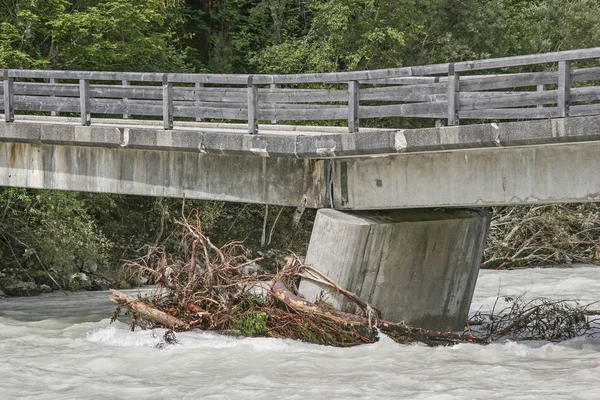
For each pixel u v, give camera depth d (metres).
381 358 20.14
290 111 22.58
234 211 55.97
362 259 21.77
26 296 39.94
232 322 22.91
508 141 18.75
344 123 47.88
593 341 22.48
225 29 66.94
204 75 23.70
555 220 46.19
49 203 41.56
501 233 47.47
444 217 23.17
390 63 55.09
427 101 20.61
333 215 22.03
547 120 18.25
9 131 26.03
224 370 19.27
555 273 42.00
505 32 60.53
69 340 23.69
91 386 18.16
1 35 44.16
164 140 23.66
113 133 24.30
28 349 22.48
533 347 21.62
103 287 43.00
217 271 23.11
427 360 19.95
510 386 17.28
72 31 45.75
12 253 43.25
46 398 17.33
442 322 23.86
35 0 45.09
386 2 54.94
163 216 49.75
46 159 26.03
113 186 25.09
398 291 22.53
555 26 62.94
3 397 17.48
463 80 19.98
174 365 19.94
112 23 46.31
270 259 51.69
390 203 21.45
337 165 22.31
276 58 57.34
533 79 19.11
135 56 50.38
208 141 22.98
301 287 22.45
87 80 25.53
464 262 24.03
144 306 23.58
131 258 48.34
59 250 42.03
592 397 16.20
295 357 20.31
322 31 57.25
